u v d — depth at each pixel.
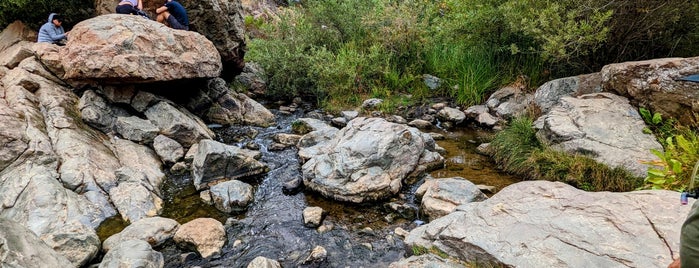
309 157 6.79
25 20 10.00
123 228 4.81
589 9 7.23
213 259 4.34
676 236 3.00
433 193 5.22
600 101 6.48
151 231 4.54
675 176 4.38
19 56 7.83
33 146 5.50
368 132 6.32
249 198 5.55
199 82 8.84
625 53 8.05
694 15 7.15
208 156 5.95
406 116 9.42
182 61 7.54
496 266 3.29
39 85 6.95
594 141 5.77
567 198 3.66
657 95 6.05
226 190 5.56
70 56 6.67
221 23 10.02
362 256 4.38
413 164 6.26
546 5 7.70
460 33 9.80
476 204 4.09
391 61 11.24
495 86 9.71
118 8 8.46
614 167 5.37
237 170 6.25
